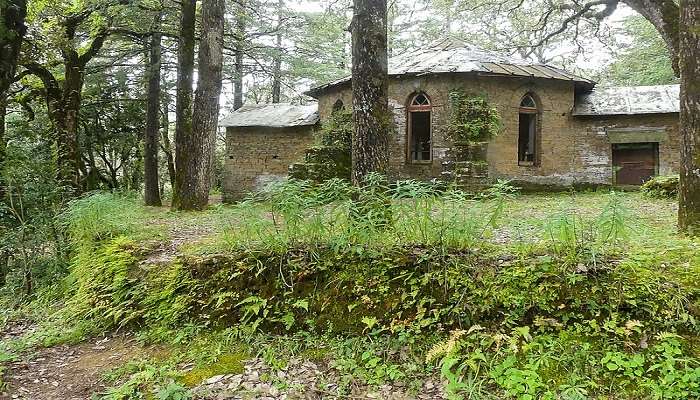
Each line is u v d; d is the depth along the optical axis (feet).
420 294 17.44
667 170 55.72
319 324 18.17
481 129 49.26
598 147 57.57
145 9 49.75
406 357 16.07
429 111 53.88
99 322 22.03
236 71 81.25
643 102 57.11
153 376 16.57
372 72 24.11
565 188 57.00
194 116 45.70
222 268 20.52
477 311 16.46
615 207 16.48
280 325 18.66
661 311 14.83
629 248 17.66
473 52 56.90
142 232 29.32
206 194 46.73
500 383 14.06
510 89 54.19
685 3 21.38
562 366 14.24
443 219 18.69
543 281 16.33
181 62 47.98
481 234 19.34
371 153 23.94
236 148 68.03
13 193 32.68
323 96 63.46
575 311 15.67
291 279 19.12
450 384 14.10
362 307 17.89
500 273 16.96
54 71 61.26
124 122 78.95
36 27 47.78
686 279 15.29
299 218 19.43
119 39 61.82
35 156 35.83
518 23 76.64
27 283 30.53
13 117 56.59
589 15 48.73
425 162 54.49
